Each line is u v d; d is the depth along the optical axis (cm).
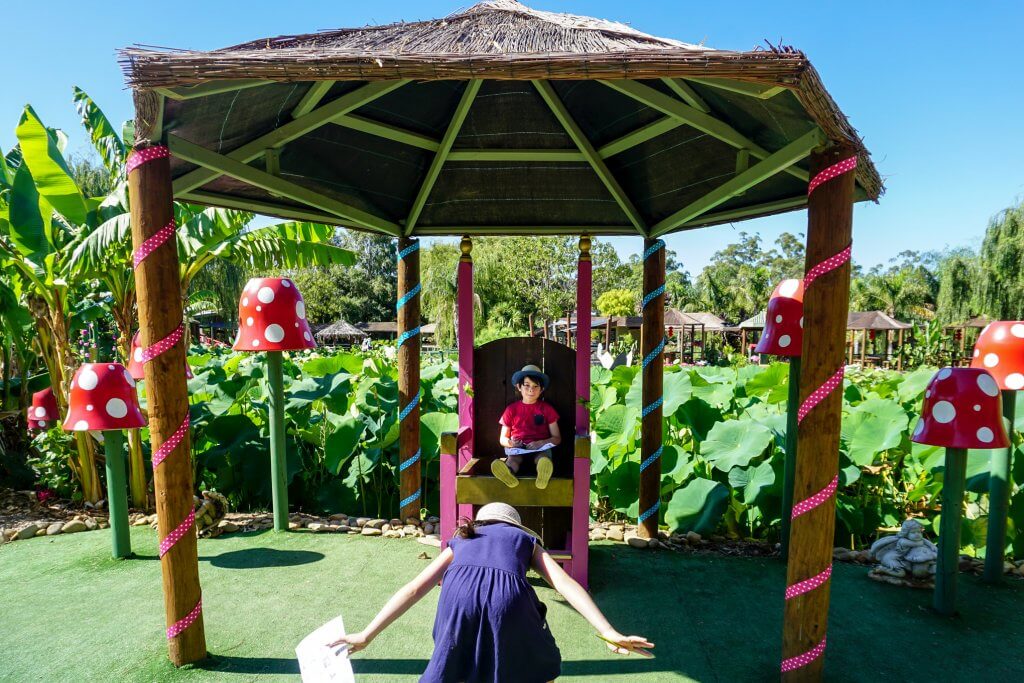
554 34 295
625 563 418
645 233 482
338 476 569
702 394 602
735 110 306
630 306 3541
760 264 7075
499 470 355
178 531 278
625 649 189
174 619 282
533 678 198
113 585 378
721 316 5031
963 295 2661
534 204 492
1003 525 384
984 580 390
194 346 1558
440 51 255
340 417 561
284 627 324
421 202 472
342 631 229
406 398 502
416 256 509
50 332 558
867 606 353
